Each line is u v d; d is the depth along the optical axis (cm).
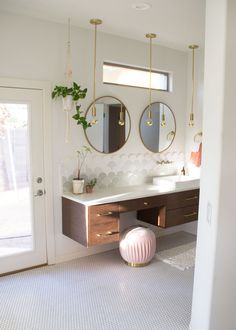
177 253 389
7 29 308
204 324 176
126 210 341
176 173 462
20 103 322
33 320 254
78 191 351
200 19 317
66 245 365
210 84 172
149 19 320
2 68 309
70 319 255
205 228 181
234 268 171
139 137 415
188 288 305
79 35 350
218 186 161
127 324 249
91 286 308
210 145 173
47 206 347
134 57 396
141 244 344
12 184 328
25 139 330
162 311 267
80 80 356
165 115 439
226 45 156
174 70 440
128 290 301
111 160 392
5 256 329
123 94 394
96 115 372
